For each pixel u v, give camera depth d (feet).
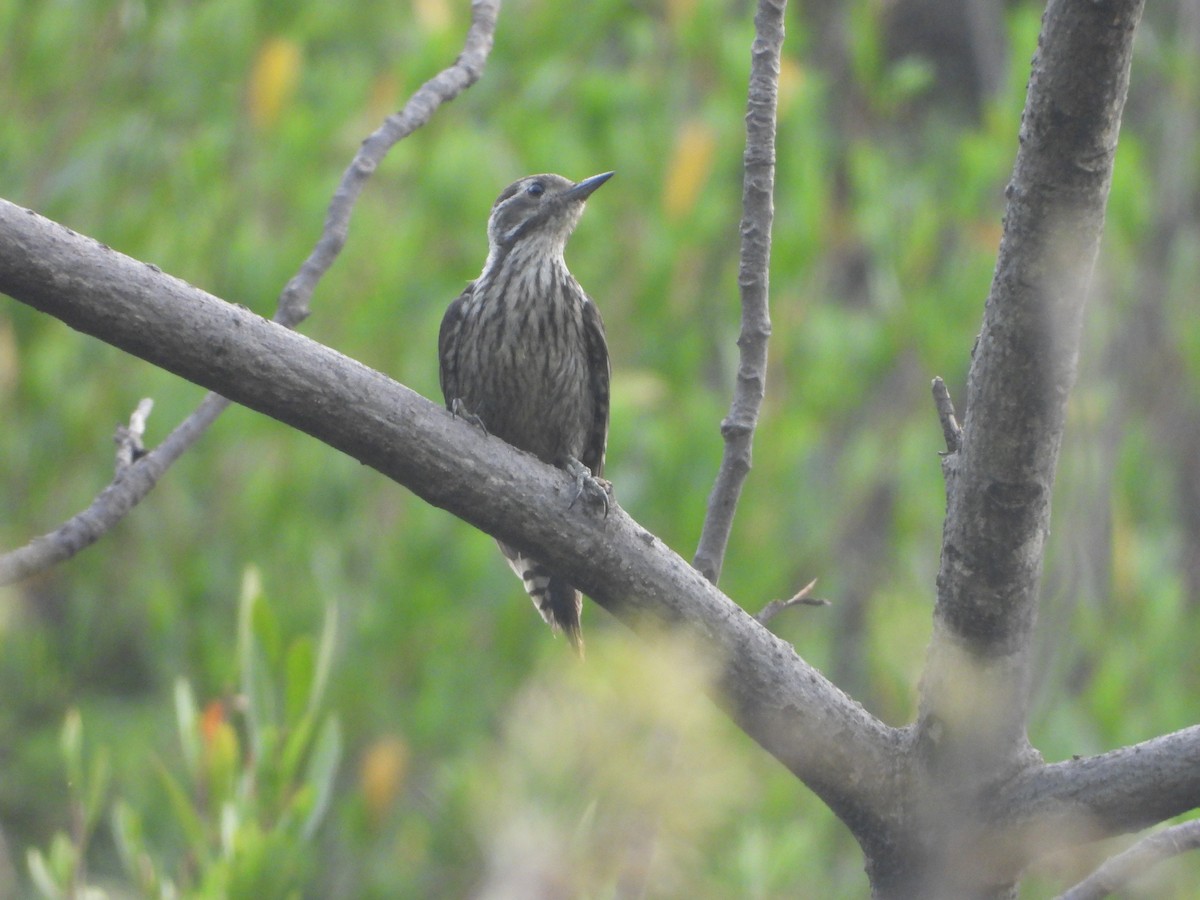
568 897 7.63
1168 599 40.24
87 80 40.45
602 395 30.81
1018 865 17.60
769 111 20.85
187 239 39.37
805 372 40.83
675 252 38.93
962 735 17.51
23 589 42.29
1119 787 17.11
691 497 38.32
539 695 7.86
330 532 40.04
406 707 38.73
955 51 60.95
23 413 40.75
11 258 15.89
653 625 18.13
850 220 46.50
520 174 38.96
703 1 41.39
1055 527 38.29
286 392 17.01
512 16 40.70
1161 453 46.70
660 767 7.73
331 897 34.09
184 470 41.19
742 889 15.71
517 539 18.11
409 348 38.70
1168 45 50.31
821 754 17.90
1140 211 41.96
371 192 40.27
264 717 18.88
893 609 25.64
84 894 17.75
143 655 43.93
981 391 16.83
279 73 38.52
